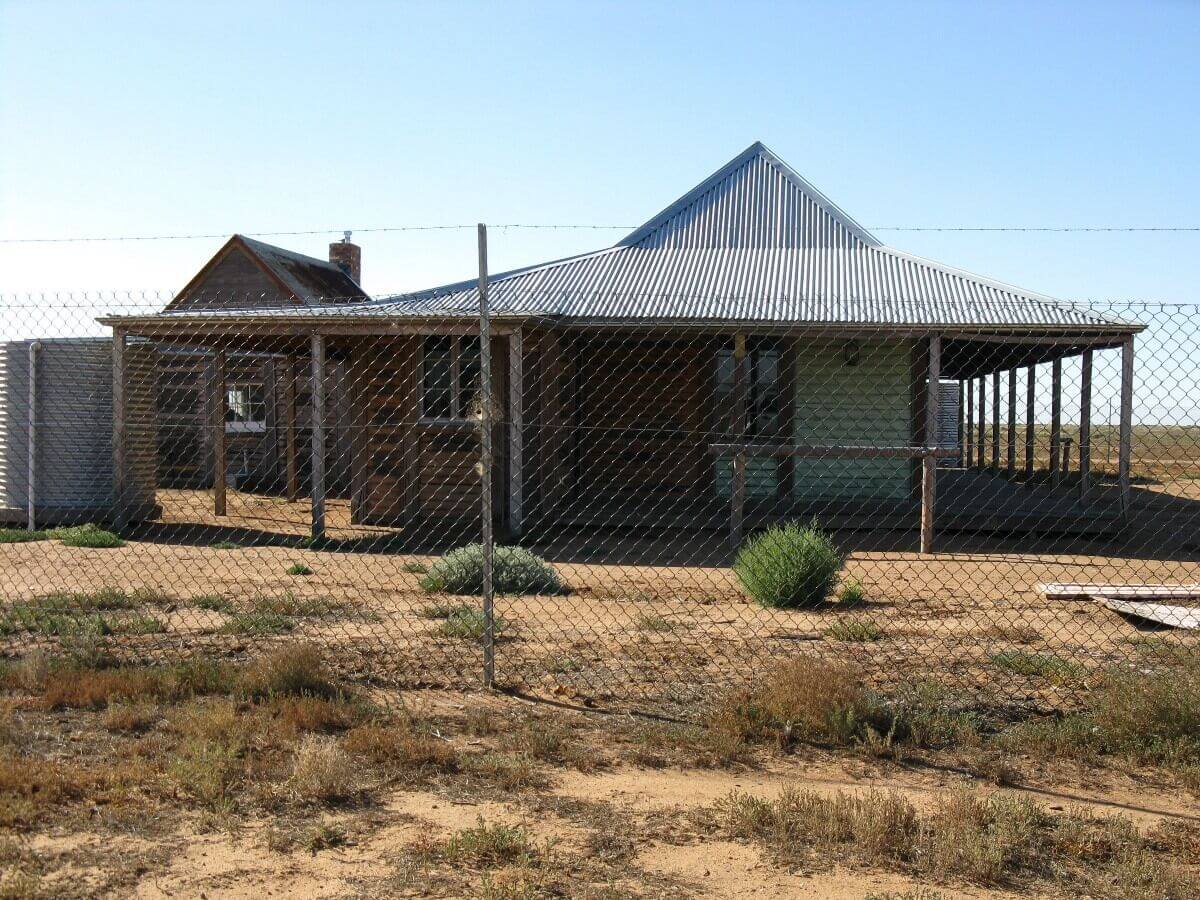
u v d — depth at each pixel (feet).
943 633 29.35
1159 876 14.80
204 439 77.77
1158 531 55.52
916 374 61.31
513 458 50.47
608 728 20.77
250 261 91.97
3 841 14.71
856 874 14.88
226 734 19.21
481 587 35.73
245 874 14.30
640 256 67.82
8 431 52.80
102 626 27.35
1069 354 65.46
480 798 17.29
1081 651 27.25
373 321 50.39
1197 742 19.79
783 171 73.26
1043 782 18.75
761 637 28.48
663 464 62.28
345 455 77.46
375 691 22.71
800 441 61.62
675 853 15.40
